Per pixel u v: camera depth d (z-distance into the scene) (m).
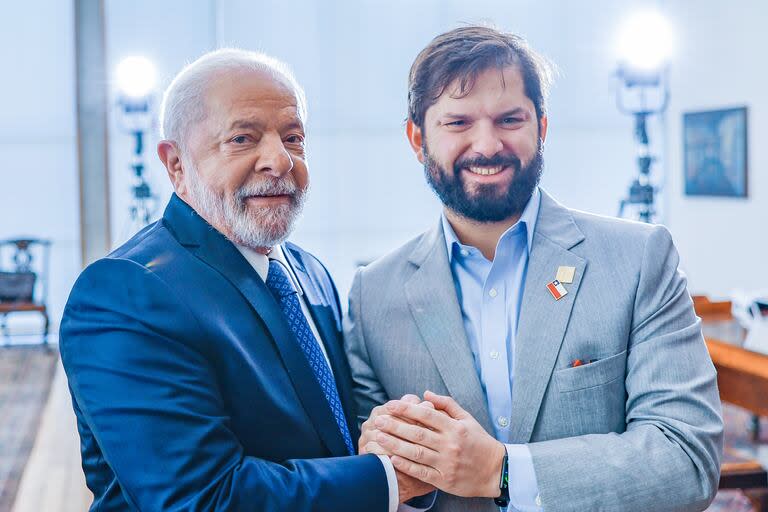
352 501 1.36
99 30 6.89
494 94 1.52
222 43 8.38
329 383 1.59
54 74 8.02
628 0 9.12
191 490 1.30
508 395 1.59
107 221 7.04
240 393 1.41
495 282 1.63
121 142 7.70
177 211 1.54
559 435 1.52
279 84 1.52
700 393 1.49
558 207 1.68
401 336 1.66
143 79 6.52
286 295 1.59
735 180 7.68
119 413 1.32
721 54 7.88
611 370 1.53
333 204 8.97
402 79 8.95
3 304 7.50
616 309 1.54
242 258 1.53
